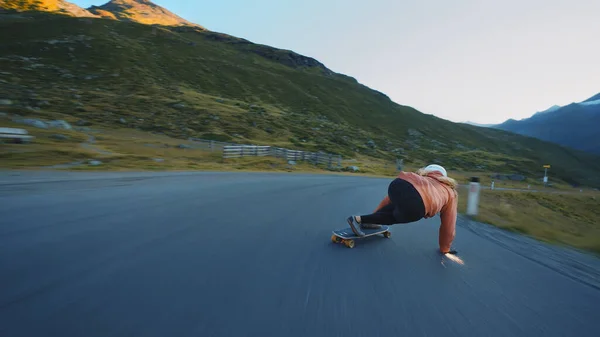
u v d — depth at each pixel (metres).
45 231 3.54
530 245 5.29
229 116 67.62
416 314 2.33
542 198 38.91
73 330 1.72
